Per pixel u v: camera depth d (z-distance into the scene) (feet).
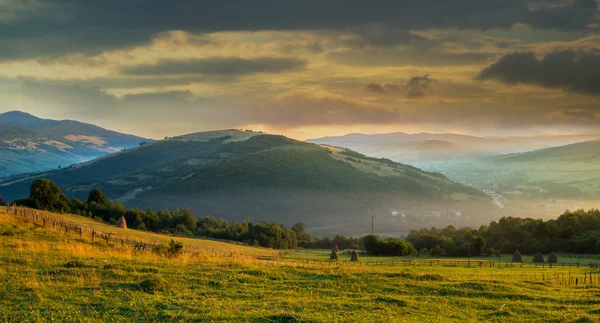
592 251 332.60
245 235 435.94
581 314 84.99
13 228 157.38
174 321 72.74
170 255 137.90
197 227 488.85
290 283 100.73
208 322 72.38
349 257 304.09
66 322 70.69
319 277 106.73
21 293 84.38
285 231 451.94
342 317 77.30
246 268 112.37
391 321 76.38
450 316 82.84
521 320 81.20
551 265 239.50
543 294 101.14
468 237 417.90
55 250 126.52
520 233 377.71
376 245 350.02
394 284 103.14
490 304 91.45
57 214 320.29
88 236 173.58
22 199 359.46
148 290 89.20
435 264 231.09
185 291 89.97
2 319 70.90
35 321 70.69
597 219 410.31
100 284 92.27
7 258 110.42
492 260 294.05
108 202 453.17
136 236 264.93
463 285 104.68
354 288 98.37
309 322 73.51
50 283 90.89
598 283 126.82
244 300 86.02
